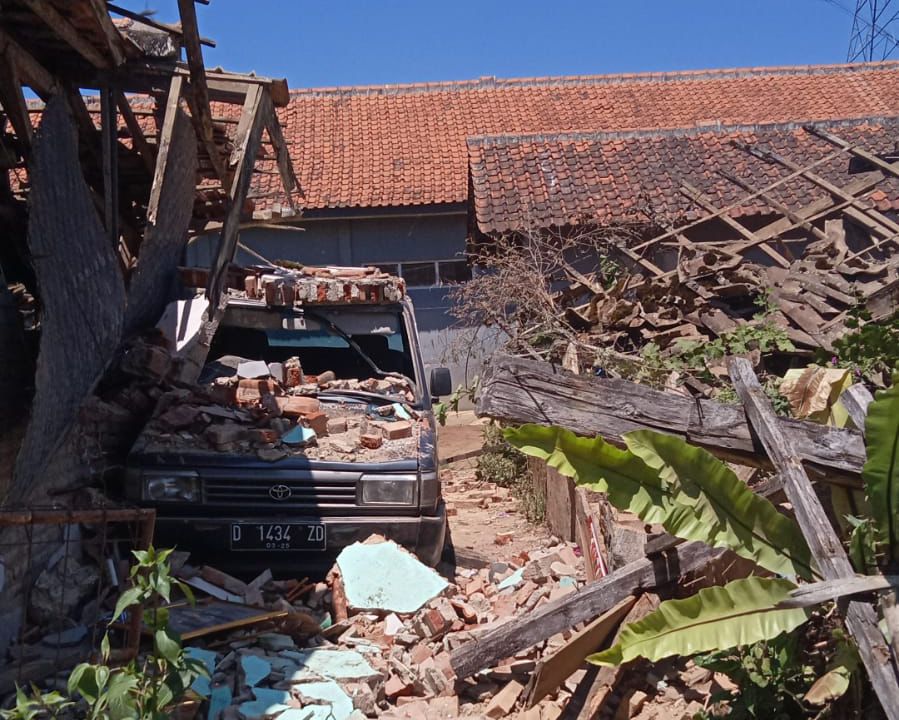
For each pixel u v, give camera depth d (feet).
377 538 20.27
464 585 21.22
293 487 20.39
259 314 25.63
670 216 42.65
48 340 17.58
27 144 20.77
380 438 21.77
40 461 17.30
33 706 14.21
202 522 19.98
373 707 15.76
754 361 25.26
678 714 14.76
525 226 42.80
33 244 17.53
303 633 18.26
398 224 60.18
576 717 14.71
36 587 17.29
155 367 21.94
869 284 28.99
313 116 70.33
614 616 15.26
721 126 54.70
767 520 12.76
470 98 73.20
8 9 19.51
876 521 11.55
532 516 29.94
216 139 27.81
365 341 26.12
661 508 12.87
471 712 15.80
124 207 31.48
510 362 14.48
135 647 15.10
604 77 76.07
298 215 36.96
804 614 12.11
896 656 10.23
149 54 23.35
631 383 14.23
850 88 72.13
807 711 13.14
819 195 44.70
